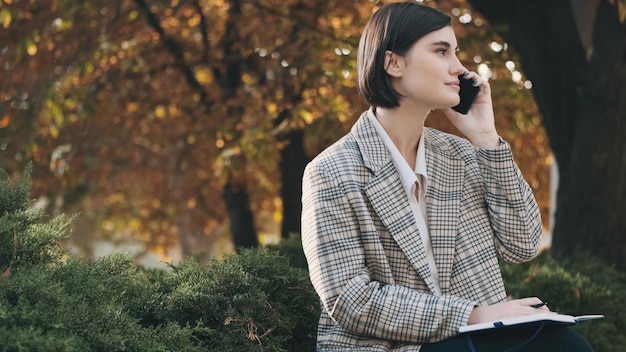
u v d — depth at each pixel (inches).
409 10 121.3
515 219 122.7
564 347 107.5
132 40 403.2
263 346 131.3
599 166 275.9
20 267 117.3
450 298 111.0
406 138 122.7
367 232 116.6
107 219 690.2
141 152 535.5
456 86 120.7
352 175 118.4
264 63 382.6
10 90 408.5
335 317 114.3
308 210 118.5
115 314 115.9
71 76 374.9
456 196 122.5
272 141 360.8
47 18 386.9
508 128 410.6
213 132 406.9
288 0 368.2
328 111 335.9
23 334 101.6
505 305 110.0
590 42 295.0
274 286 141.3
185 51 402.3
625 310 215.8
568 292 212.7
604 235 276.2
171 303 130.9
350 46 329.4
